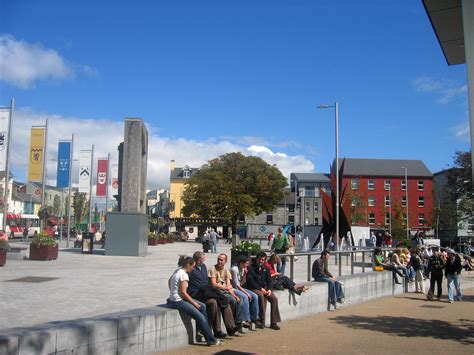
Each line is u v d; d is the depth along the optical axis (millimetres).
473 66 6418
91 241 25797
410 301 16719
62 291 11539
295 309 11875
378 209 84125
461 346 8852
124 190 25641
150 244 39625
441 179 88438
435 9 8258
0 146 25922
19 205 92000
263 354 7754
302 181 91312
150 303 10117
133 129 25984
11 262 19250
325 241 27531
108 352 6602
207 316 8617
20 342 5395
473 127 6336
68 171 35125
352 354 7934
